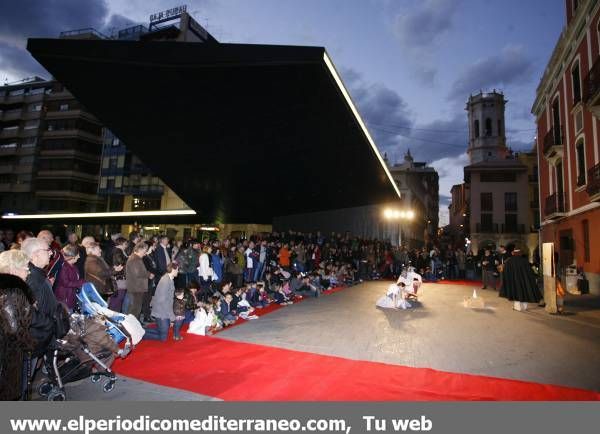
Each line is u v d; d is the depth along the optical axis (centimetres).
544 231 2116
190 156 1648
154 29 4178
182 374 470
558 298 975
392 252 2144
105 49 1062
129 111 1359
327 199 2255
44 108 4812
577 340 680
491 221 4222
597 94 1255
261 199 2202
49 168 4588
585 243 1548
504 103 6000
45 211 4522
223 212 2517
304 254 1568
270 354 561
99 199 4675
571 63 1653
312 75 1023
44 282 342
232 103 1238
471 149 6097
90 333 412
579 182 1587
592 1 1384
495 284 1566
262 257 1309
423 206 4881
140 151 1631
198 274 980
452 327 775
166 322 630
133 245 851
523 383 455
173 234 2927
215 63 1013
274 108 1241
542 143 2131
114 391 413
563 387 444
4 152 4888
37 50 1086
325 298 1214
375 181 1983
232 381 446
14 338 243
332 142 1460
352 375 472
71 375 392
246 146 1532
